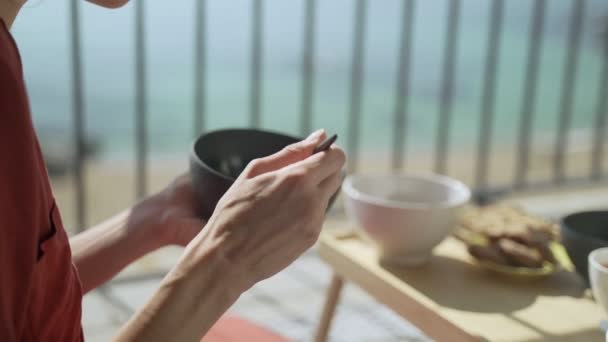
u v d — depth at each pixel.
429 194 1.40
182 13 9.52
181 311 0.76
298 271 2.34
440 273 1.25
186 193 1.11
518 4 11.78
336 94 8.80
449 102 3.07
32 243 0.69
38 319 0.74
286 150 0.87
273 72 9.46
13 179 0.67
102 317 2.00
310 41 2.75
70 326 0.79
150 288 2.18
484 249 1.26
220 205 0.81
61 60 8.31
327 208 0.91
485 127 3.16
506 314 1.10
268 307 2.09
